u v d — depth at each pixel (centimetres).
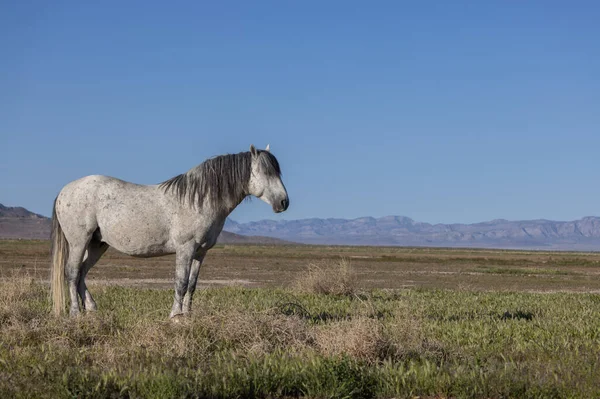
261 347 862
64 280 1149
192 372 726
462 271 3881
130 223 1073
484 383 709
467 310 1491
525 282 3062
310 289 1953
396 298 1841
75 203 1110
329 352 845
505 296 1950
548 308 1572
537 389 696
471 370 773
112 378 685
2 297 1433
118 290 1798
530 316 1438
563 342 993
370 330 867
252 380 705
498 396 693
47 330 948
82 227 1112
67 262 1138
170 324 923
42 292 1608
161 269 3180
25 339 924
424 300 1708
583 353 924
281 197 1089
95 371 725
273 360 776
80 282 1160
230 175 1078
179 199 1071
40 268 3088
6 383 679
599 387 715
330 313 1346
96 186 1111
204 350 845
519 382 720
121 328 1001
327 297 1812
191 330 898
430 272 3675
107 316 1020
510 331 1109
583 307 1606
